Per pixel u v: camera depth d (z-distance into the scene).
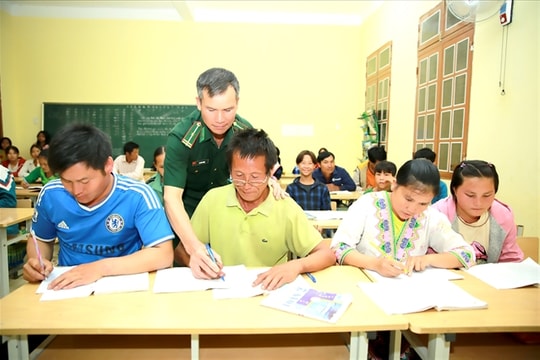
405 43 4.12
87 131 1.04
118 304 0.96
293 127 5.68
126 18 5.44
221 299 1.01
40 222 1.25
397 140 4.33
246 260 1.38
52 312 0.91
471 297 1.04
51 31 5.44
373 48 5.09
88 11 5.42
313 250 1.34
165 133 5.60
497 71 2.65
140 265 1.17
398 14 4.30
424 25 3.70
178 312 0.93
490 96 2.72
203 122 1.54
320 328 0.87
